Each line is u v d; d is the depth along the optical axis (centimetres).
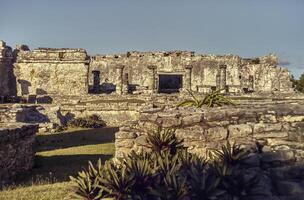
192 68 5675
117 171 842
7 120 2839
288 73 5712
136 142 1064
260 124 991
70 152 1886
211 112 1030
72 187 874
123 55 5816
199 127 1025
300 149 952
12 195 972
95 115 3728
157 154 934
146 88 5538
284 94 4075
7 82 5100
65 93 5125
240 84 5541
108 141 2408
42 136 2720
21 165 1418
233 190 823
